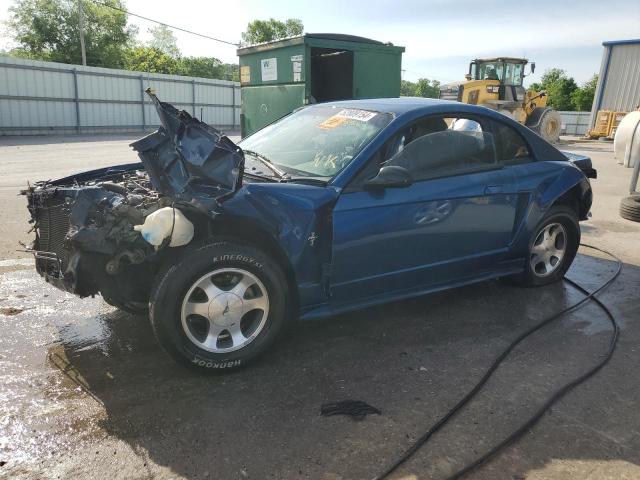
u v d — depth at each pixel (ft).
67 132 88.22
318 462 7.82
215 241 9.88
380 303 11.93
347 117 12.88
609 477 7.66
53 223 10.56
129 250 9.40
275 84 30.42
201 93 107.34
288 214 10.25
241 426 8.66
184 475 7.50
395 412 9.14
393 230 11.41
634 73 84.89
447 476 7.58
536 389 9.98
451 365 10.87
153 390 9.64
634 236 22.07
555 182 14.49
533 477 7.62
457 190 12.36
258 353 10.37
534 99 67.26
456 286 13.25
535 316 13.48
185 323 9.67
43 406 9.04
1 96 79.10
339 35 28.76
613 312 13.89
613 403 9.59
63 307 13.20
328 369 10.57
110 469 7.57
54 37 138.62
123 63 147.54
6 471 7.46
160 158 9.76
